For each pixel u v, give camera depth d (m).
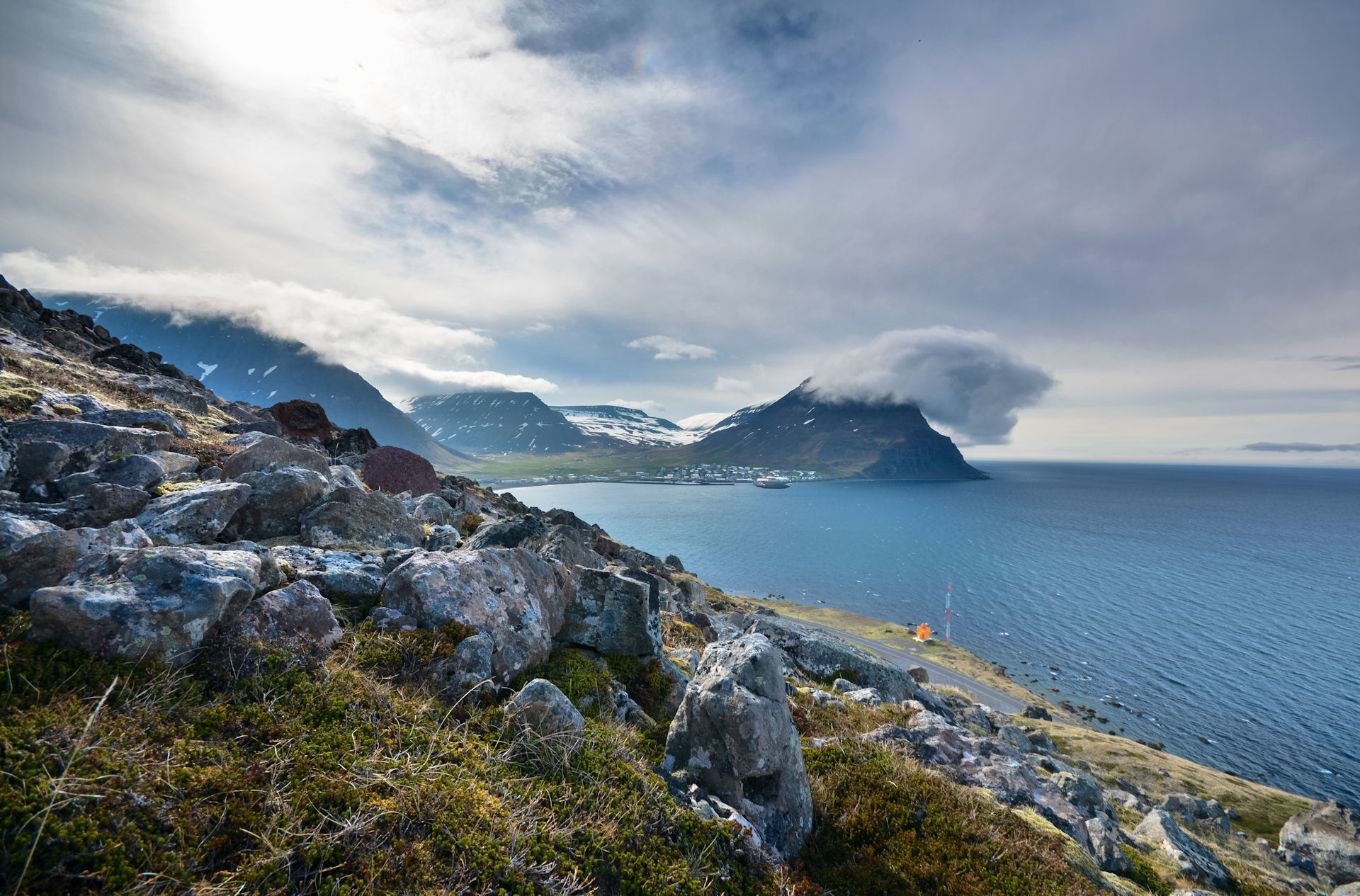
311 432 31.94
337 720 6.03
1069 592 172.75
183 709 5.30
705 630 28.12
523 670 9.18
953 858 8.77
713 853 6.71
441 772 5.84
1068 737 55.22
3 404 13.18
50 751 4.16
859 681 25.97
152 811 4.19
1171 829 17.38
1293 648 125.88
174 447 15.16
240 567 6.67
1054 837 10.06
